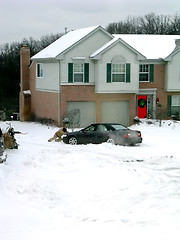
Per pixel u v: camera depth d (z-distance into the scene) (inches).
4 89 2490.2
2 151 559.8
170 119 1408.7
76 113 1263.5
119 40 1263.5
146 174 519.8
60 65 1266.0
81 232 329.7
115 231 329.4
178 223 343.3
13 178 489.4
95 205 406.9
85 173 535.8
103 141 868.0
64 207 403.9
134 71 1298.0
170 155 709.9
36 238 317.7
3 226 348.5
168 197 421.1
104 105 1310.3
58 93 1282.0
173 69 1385.3
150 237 312.2
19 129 1285.7
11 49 3075.8
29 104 1576.0
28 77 1596.9
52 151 684.1
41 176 519.5
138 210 383.9
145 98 1408.7
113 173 530.3
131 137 858.8
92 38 1289.4
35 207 401.1
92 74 1293.1
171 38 1519.4
